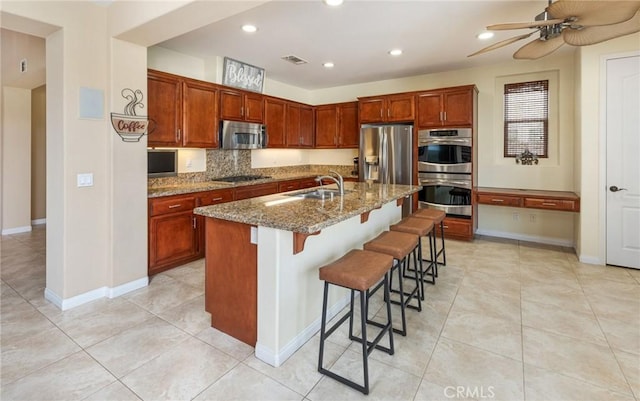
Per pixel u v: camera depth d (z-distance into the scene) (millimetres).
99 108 2822
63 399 1734
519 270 3680
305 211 2242
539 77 4734
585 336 2338
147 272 3268
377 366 2018
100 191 2895
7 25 2504
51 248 2836
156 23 2525
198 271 3604
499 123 5031
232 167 5105
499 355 2123
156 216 3424
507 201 4488
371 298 3006
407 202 5152
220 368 1995
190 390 1808
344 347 2232
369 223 3301
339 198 2916
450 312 2711
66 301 2742
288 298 2105
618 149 3672
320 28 3445
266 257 2035
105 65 2836
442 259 4066
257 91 5008
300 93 6406
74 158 2713
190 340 2297
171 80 3758
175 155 4109
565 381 1879
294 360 2088
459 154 4777
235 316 2303
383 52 4234
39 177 5996
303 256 2250
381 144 5305
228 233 2291
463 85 5047
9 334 2352
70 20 2617
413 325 2506
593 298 2947
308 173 6590
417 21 3281
